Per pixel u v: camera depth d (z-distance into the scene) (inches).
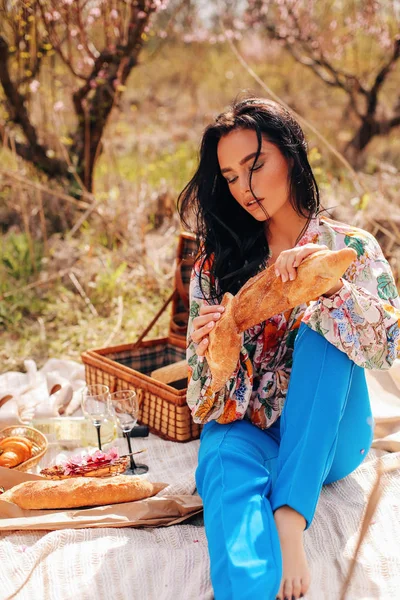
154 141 314.8
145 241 218.2
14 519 92.5
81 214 225.6
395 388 123.0
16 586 81.9
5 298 189.6
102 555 85.7
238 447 87.8
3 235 225.0
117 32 215.2
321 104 353.4
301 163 92.2
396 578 80.8
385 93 330.6
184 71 392.8
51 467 102.8
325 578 80.7
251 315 85.8
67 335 173.9
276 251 98.3
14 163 235.3
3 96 228.7
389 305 87.2
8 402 122.3
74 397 130.6
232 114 92.2
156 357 139.8
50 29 207.8
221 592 70.6
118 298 190.4
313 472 79.0
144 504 94.7
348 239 93.5
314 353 84.1
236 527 74.2
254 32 307.1
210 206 98.1
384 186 235.5
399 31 267.3
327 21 281.4
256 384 97.7
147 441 117.5
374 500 67.0
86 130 226.7
